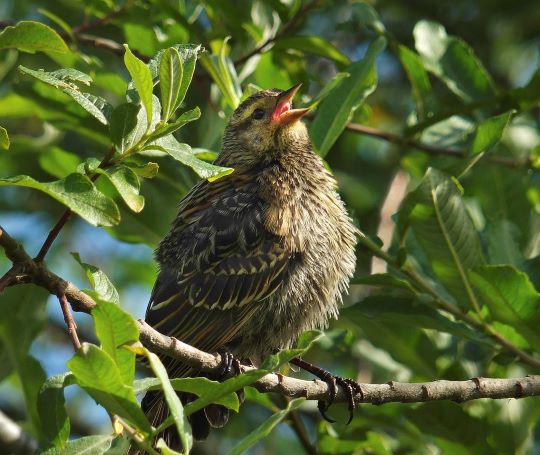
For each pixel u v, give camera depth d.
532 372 11.42
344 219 10.77
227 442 14.56
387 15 16.19
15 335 10.80
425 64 12.40
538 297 9.47
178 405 6.47
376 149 15.88
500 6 16.19
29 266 6.88
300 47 12.10
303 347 7.32
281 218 10.34
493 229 11.14
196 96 13.44
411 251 11.07
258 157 11.07
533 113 15.05
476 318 10.33
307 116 12.72
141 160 11.33
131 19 12.13
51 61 13.91
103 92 14.05
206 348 10.10
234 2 12.78
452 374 11.42
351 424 11.31
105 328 6.65
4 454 11.31
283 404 11.44
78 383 6.69
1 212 15.41
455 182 9.94
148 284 16.48
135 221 11.95
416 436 11.77
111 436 7.34
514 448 11.18
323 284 10.48
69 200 6.63
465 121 12.73
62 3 14.33
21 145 13.41
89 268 7.43
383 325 11.35
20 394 15.95
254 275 10.16
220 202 10.52
